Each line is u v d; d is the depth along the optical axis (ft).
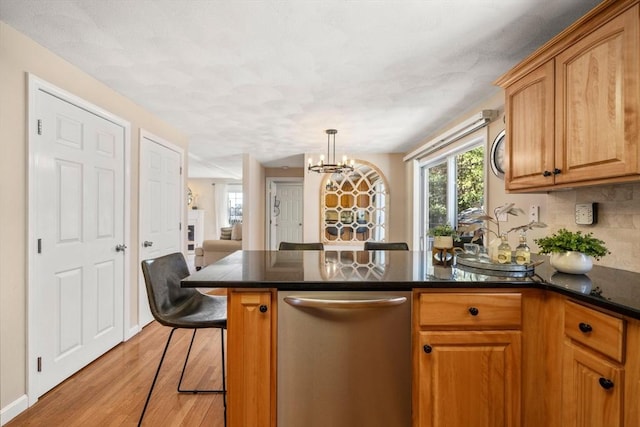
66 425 5.58
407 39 6.10
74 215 7.30
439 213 13.55
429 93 8.80
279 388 4.20
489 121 8.95
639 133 3.79
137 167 9.79
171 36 6.05
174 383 6.97
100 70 7.44
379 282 4.17
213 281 4.15
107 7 5.21
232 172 26.09
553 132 5.10
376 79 7.91
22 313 5.99
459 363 4.22
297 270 5.02
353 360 4.20
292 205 24.80
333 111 10.30
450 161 12.23
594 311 3.57
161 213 11.17
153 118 10.70
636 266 4.89
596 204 5.60
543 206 6.98
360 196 17.34
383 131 12.74
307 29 5.79
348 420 4.22
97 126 8.04
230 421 4.18
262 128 12.34
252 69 7.39
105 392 6.59
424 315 4.22
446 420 4.22
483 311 4.25
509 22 5.54
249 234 17.81
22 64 5.99
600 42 4.25
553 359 4.17
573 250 4.72
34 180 6.23
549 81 5.17
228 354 4.19
